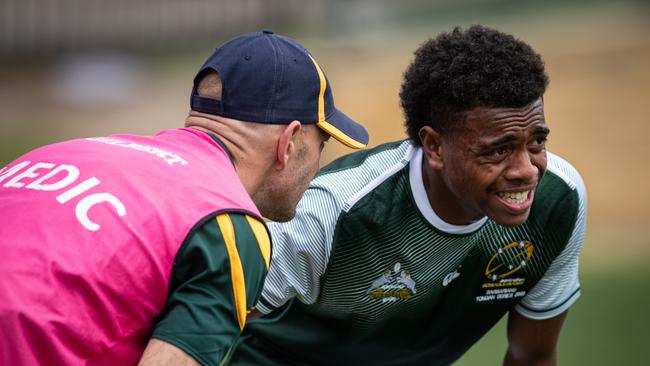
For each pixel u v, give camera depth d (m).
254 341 12.56
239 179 9.13
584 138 36.62
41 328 7.78
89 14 61.78
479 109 9.32
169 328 8.00
